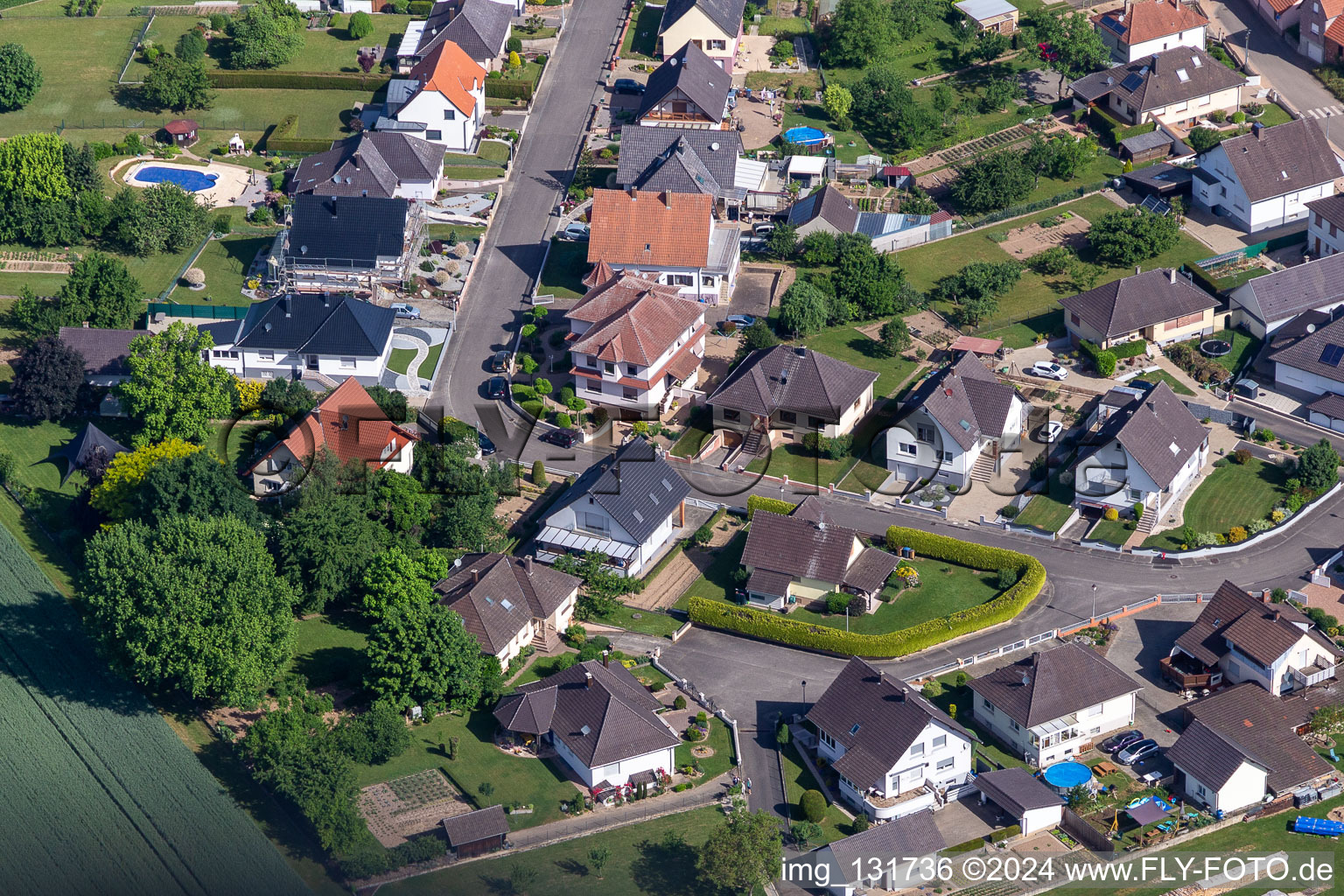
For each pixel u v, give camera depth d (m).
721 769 135.88
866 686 136.25
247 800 130.38
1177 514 164.88
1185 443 166.62
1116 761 137.88
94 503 155.88
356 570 148.75
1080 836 130.38
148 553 140.12
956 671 146.62
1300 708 140.50
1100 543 161.38
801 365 174.00
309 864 124.25
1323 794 134.50
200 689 134.38
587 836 128.00
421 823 127.75
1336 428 175.50
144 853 125.06
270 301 181.25
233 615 135.12
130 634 137.25
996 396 170.38
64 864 124.19
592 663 139.38
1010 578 154.88
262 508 159.75
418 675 136.62
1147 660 148.00
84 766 133.62
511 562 150.75
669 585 157.62
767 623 150.00
